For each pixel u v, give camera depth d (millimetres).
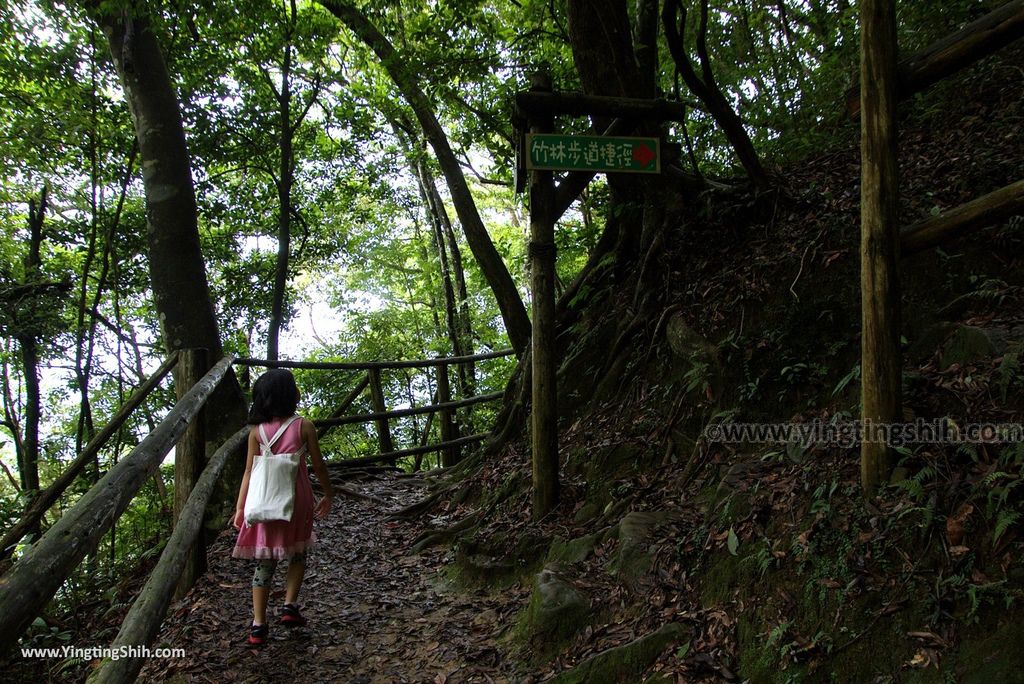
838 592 2602
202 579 4617
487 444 6148
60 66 8938
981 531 2422
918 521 2584
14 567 1601
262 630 3689
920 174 4625
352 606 4277
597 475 4570
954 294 3756
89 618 4602
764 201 5207
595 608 3359
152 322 12445
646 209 5781
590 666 2959
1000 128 4492
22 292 8148
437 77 8117
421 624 3945
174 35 9031
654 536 3568
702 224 5516
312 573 4840
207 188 11570
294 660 3604
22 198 10883
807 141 6262
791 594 2748
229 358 5301
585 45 5508
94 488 2113
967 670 2141
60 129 9445
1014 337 3164
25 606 1496
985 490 2473
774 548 2957
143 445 2617
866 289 2816
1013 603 2182
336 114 12156
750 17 8414
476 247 8383
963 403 2969
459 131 11758
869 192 2768
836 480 3016
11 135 9484
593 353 5578
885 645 2379
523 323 8328
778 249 4840
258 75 11312
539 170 4297
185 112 10570
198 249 6762
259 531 3666
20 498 5277
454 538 5055
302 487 3805
